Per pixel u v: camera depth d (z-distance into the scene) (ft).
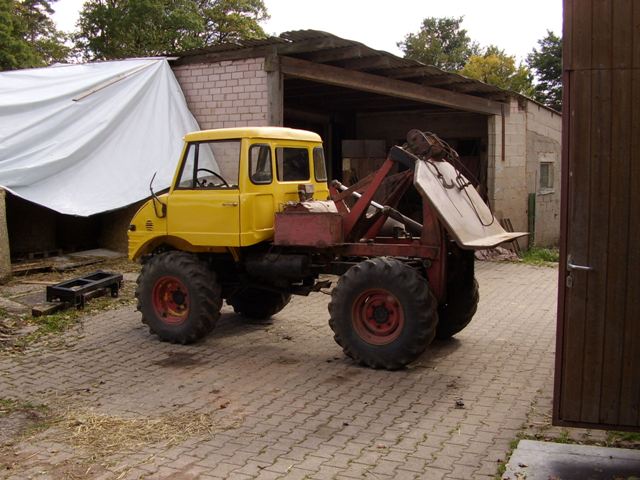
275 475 14.16
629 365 12.92
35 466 14.88
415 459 14.79
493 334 25.90
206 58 39.50
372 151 60.29
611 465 13.99
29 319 27.48
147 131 39.91
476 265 45.55
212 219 23.49
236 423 17.15
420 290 20.54
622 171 12.73
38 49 107.34
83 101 39.37
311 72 37.91
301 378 20.66
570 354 13.20
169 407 18.38
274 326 27.12
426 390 19.44
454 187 22.85
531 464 14.10
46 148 37.70
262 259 23.73
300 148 25.79
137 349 23.94
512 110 54.19
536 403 18.26
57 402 18.89
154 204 24.50
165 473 14.38
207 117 39.88
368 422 17.06
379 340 21.18
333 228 22.18
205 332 24.23
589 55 12.75
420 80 44.39
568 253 13.12
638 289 12.78
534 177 57.52
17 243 40.37
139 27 102.01
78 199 37.29
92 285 30.12
